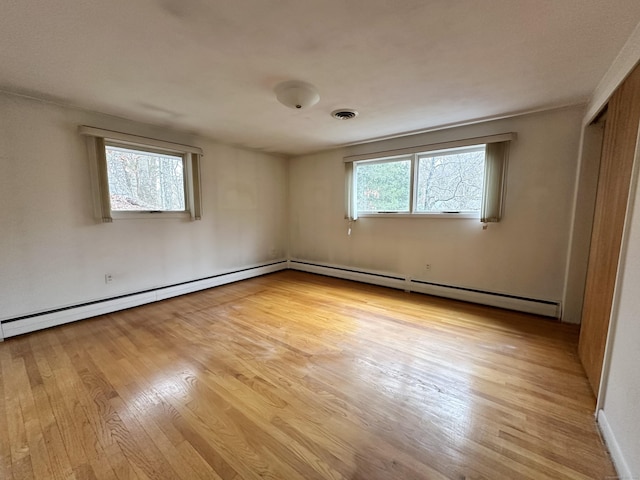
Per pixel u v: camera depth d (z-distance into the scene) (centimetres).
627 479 117
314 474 125
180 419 158
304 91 231
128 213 333
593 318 193
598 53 182
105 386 187
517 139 307
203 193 407
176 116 308
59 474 125
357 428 152
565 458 133
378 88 237
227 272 450
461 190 355
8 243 255
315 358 222
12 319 259
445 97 257
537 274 309
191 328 279
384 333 267
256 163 484
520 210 312
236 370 206
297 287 430
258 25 156
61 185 280
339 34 165
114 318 306
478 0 136
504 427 152
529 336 259
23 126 256
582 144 271
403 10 144
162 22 153
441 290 375
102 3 137
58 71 208
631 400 122
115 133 305
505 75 214
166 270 372
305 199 524
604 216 190
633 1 135
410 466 129
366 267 454
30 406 168
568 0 136
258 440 144
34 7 139
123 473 125
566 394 179
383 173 423
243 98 259
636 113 150
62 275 286
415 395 178
